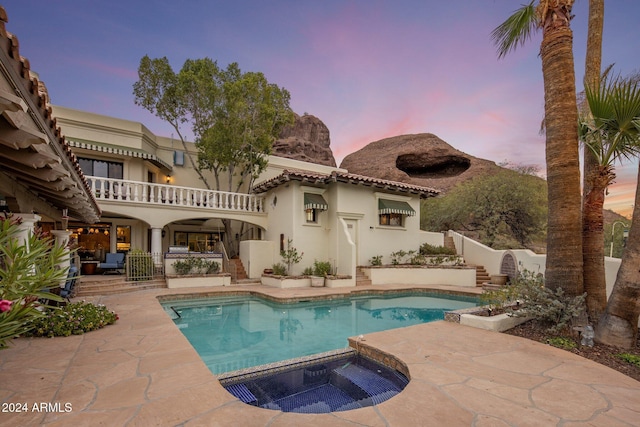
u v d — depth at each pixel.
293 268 18.88
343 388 5.39
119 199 17.25
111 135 20.36
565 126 7.76
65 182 6.33
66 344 6.73
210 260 18.17
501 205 26.53
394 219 22.78
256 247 19.84
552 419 3.83
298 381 5.65
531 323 8.34
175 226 23.61
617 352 6.22
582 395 4.48
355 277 18.30
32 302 4.04
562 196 7.74
